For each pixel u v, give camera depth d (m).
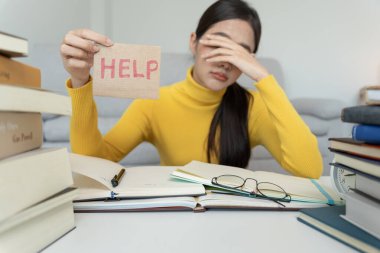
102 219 0.47
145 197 0.52
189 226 0.45
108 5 2.56
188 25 2.70
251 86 2.54
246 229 0.44
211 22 0.95
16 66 0.38
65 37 0.66
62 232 0.40
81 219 0.47
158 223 0.46
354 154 0.42
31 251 0.35
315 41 2.93
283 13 2.84
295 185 0.60
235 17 0.93
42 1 2.45
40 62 2.21
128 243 0.39
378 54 3.05
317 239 0.41
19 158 0.34
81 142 0.81
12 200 0.32
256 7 2.79
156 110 1.09
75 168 0.55
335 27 2.95
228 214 0.50
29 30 2.46
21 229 0.33
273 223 0.46
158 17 2.65
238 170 0.69
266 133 1.04
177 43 2.71
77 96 0.73
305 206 0.52
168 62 2.46
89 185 0.56
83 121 0.77
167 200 0.51
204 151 1.07
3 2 2.38
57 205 0.39
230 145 1.02
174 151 1.10
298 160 0.82
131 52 0.63
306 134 0.84
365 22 2.99
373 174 0.38
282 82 2.67
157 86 0.63
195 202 0.50
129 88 0.63
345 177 0.52
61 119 1.88
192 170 0.63
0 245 0.31
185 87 1.07
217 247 0.38
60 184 0.40
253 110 1.08
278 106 0.84
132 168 0.70
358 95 3.07
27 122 0.39
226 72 0.92
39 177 0.36
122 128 1.04
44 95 0.37
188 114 1.07
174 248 0.38
